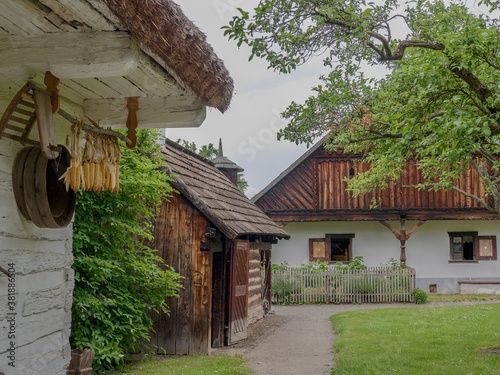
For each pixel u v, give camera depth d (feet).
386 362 29.76
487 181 48.14
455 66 22.53
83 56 9.19
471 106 23.67
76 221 26.58
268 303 57.77
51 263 13.24
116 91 13.41
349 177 75.51
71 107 13.61
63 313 14.02
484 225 76.13
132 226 28.94
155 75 11.54
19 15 8.80
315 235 78.23
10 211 11.23
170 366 30.89
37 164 11.27
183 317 36.09
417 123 24.82
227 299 39.14
